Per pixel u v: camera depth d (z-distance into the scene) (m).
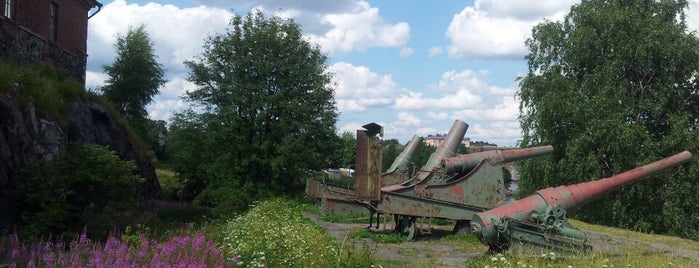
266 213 16.56
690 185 27.02
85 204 11.94
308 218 19.88
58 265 7.84
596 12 29.83
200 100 31.92
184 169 30.83
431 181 16.34
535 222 11.66
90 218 11.50
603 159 28.39
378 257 12.12
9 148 12.05
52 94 15.70
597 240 14.48
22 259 7.97
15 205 11.71
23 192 11.59
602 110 27.55
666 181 27.48
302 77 31.78
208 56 31.89
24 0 18.84
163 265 7.52
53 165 11.91
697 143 27.58
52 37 22.16
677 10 30.56
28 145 13.11
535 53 31.89
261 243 9.63
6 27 17.48
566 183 29.50
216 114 31.08
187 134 31.09
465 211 15.90
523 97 31.31
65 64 22.98
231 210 22.12
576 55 29.95
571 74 31.09
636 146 27.17
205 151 30.61
